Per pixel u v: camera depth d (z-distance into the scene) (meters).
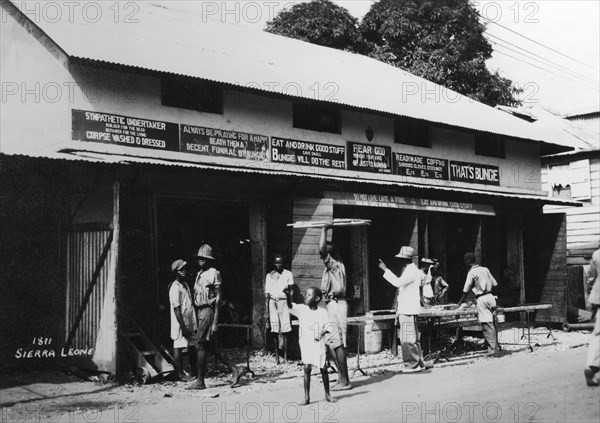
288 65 16.84
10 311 10.88
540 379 9.20
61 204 11.03
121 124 12.07
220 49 15.81
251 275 13.52
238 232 13.70
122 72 12.13
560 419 6.69
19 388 9.55
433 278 15.45
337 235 14.71
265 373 10.96
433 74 27.62
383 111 15.41
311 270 12.84
